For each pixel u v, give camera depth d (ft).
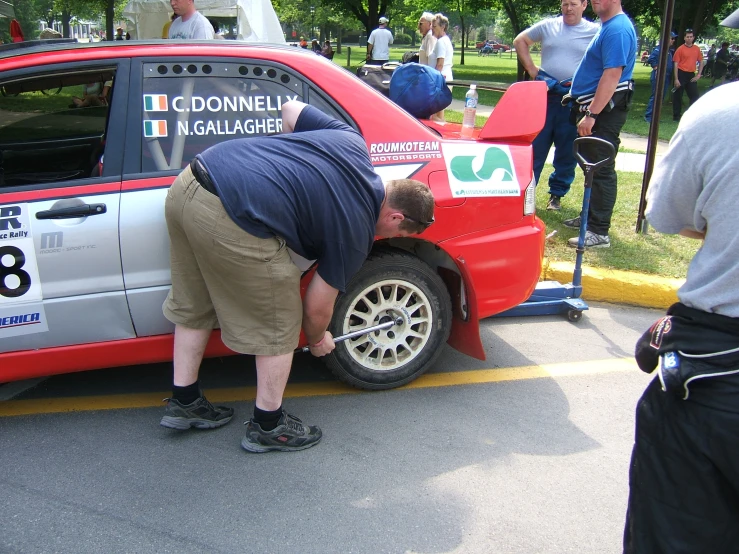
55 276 9.32
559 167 20.27
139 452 9.71
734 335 5.38
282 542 8.02
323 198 8.16
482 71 105.91
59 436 10.07
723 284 5.37
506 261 11.27
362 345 11.53
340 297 10.56
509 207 11.16
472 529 8.35
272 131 10.27
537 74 20.45
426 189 8.73
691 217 5.72
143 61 9.72
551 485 9.23
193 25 19.90
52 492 8.79
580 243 14.65
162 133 9.76
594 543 8.19
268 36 36.14
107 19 80.94
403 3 127.13
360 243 8.38
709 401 5.44
